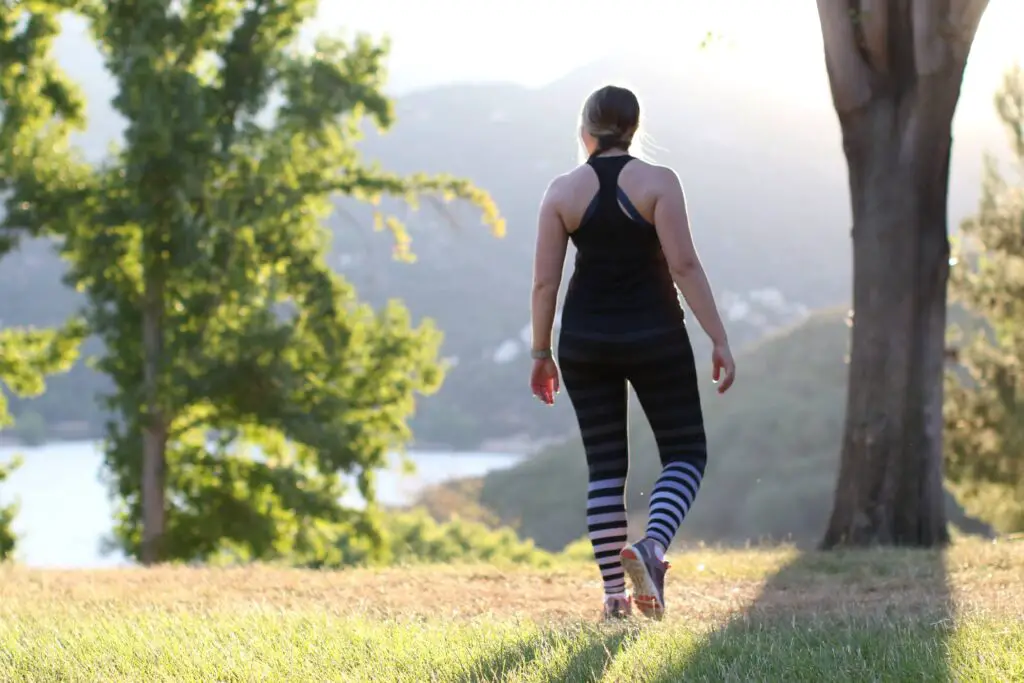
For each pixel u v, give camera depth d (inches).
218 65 1069.1
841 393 3489.2
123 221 980.6
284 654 168.9
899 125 478.3
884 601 257.0
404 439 1137.4
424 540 1088.2
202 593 283.0
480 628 185.6
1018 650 155.9
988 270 880.9
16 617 222.8
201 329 1032.8
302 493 1061.8
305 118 1042.1
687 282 187.6
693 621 204.7
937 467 483.8
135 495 1083.3
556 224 191.8
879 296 484.1
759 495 3009.4
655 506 188.7
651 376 190.1
